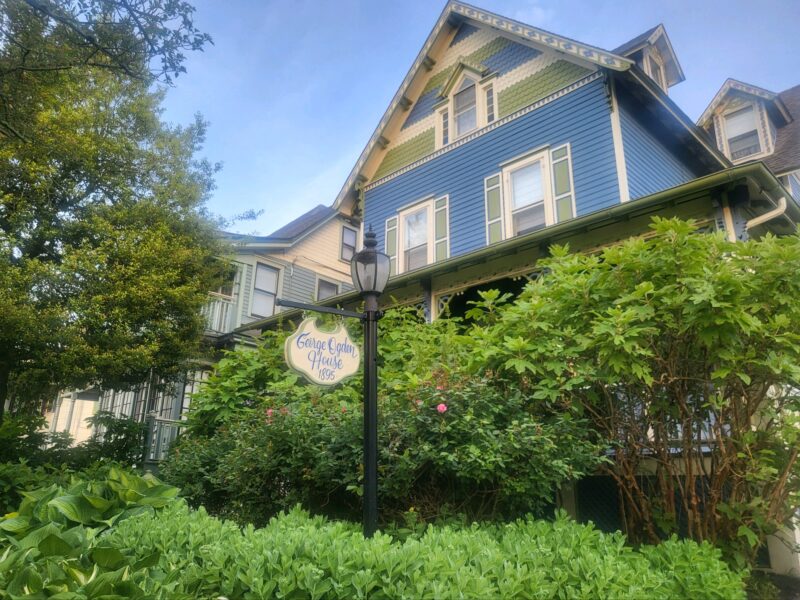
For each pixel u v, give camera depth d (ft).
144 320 36.68
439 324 27.55
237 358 28.89
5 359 34.50
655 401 16.33
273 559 8.60
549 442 13.69
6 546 10.57
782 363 13.91
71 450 32.60
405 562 8.23
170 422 35.09
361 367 21.72
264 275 65.46
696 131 38.29
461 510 14.23
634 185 34.32
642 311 15.20
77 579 7.77
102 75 36.78
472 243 40.32
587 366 15.62
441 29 46.26
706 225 25.05
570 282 17.37
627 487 16.35
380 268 13.38
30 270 32.76
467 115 44.16
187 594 8.22
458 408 14.35
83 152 36.17
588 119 36.04
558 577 8.57
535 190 37.88
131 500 12.94
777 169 43.11
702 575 9.13
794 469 14.98
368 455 11.80
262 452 16.62
